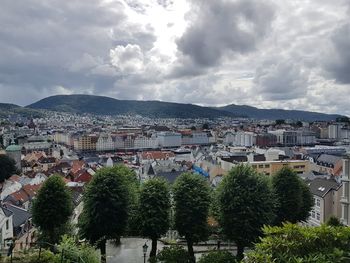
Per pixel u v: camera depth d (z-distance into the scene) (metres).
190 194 60.00
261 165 144.12
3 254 32.09
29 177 143.12
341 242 17.52
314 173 144.12
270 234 18.30
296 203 70.75
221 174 134.75
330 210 80.44
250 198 57.91
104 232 59.59
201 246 67.56
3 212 65.44
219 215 60.06
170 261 51.81
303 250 17.03
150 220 59.00
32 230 78.31
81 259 23.98
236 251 64.75
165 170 158.75
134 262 58.56
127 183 65.19
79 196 94.81
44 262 25.69
